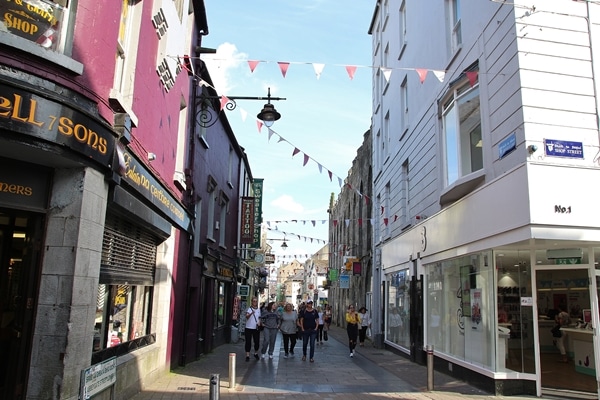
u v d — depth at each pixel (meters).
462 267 11.02
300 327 16.03
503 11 8.81
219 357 15.08
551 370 8.85
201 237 15.07
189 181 12.68
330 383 10.23
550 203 7.73
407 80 16.09
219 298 19.31
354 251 30.86
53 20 5.54
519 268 9.19
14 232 5.68
